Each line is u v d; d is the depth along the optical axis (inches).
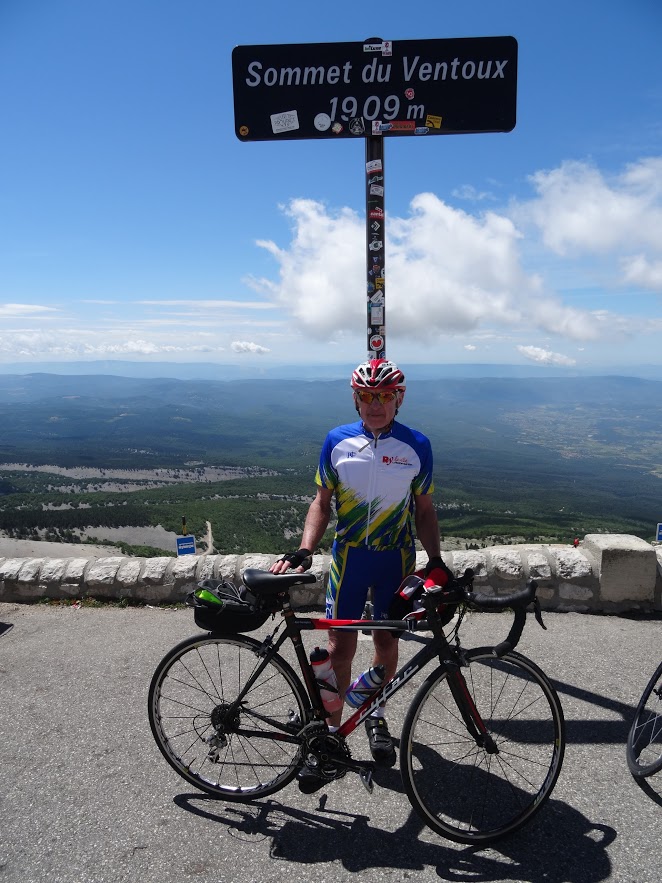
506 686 107.7
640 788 87.3
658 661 125.0
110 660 129.5
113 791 87.7
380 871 72.8
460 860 74.6
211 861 74.2
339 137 129.7
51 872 72.2
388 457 87.8
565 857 74.6
